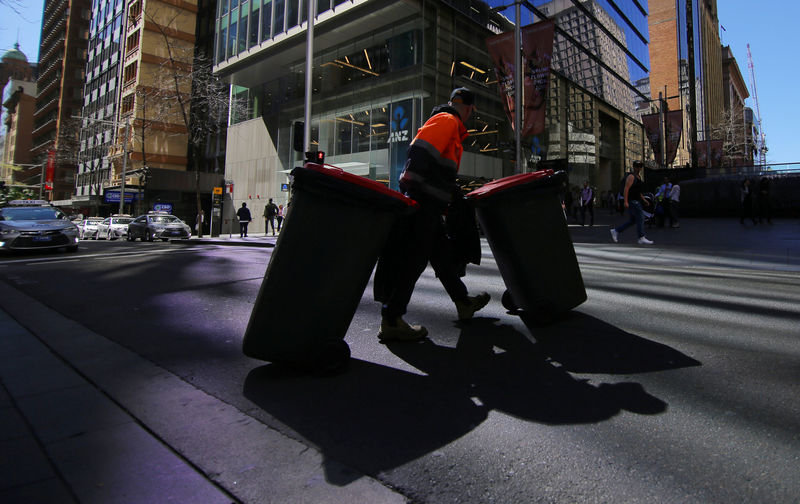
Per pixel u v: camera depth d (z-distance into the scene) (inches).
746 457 67.9
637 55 2000.5
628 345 124.7
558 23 1386.6
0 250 468.8
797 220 757.9
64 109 2886.3
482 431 78.7
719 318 154.3
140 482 65.1
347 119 1116.5
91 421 85.5
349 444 75.2
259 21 1256.8
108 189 1673.2
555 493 60.5
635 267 296.0
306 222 103.8
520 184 136.2
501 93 729.6
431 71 991.0
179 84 1449.3
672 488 60.7
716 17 4121.6
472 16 1096.2
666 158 1405.0
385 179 1018.1
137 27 1934.1
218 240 796.0
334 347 106.5
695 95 2874.0
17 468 68.8
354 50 1113.4
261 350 103.2
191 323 166.1
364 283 108.9
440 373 107.6
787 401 87.2
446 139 119.9
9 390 101.3
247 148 1424.7
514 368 109.3
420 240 122.3
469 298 155.0
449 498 60.1
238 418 85.8
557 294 140.7
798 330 138.4
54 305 201.3
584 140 1521.9
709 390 93.4
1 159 4350.4
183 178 1638.8
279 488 63.1
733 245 403.5
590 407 87.0
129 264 366.0
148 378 108.3
